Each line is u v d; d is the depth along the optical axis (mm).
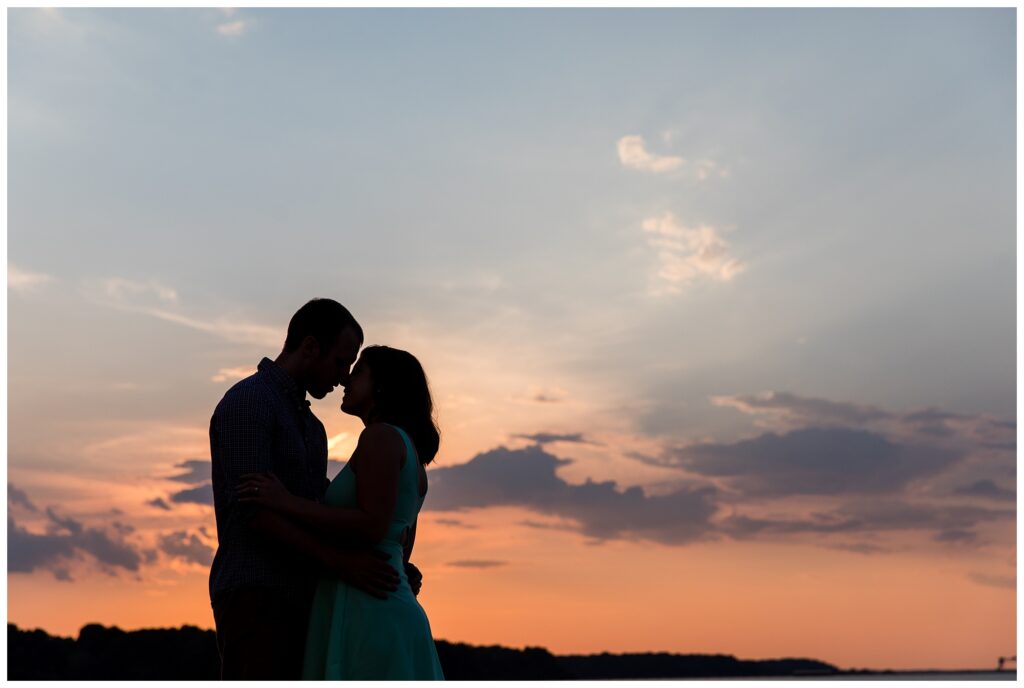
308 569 3602
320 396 3818
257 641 3430
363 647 3430
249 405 3510
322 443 3801
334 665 3402
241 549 3477
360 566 3477
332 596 3531
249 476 3432
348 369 3801
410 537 3852
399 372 3760
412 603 3594
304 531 3449
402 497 3623
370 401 3775
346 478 3625
